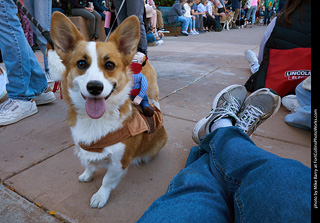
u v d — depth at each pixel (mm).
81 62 495
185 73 1626
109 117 499
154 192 562
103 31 2568
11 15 859
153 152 676
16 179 602
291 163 351
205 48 2662
